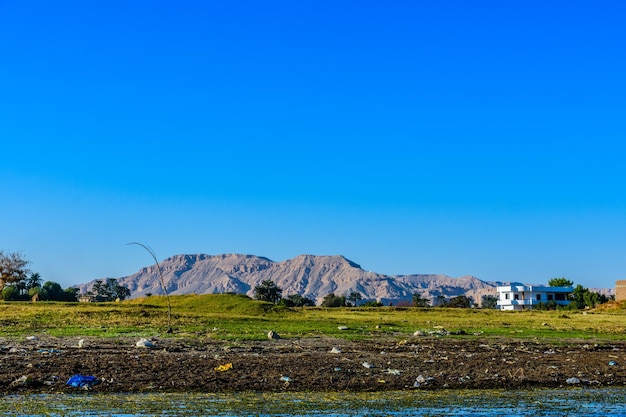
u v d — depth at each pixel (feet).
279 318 186.19
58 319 155.22
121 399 62.90
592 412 60.08
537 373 82.12
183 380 72.18
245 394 66.74
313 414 57.57
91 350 97.76
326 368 82.79
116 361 84.02
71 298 447.01
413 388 72.08
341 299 615.16
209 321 160.45
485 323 184.44
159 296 254.88
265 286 648.79
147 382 70.90
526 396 68.23
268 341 118.01
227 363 84.64
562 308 428.97
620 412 60.18
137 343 104.73
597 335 148.05
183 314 176.65
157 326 144.87
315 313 228.84
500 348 112.88
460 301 636.89
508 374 80.64
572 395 69.10
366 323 173.47
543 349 113.19
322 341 119.96
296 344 113.29
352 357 94.68
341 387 71.46
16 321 149.69
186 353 96.53
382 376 78.13
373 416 57.16
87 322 151.53
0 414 55.42
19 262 340.39
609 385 76.23
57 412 56.44
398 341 122.83
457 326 169.99
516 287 534.37
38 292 415.64
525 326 174.40
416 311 259.39
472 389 72.13
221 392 67.56
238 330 139.33
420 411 59.62
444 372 81.66
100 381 70.49
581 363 93.15
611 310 318.24
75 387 68.03
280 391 68.74
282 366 83.56
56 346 103.14
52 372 74.43
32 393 65.21
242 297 235.40
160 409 58.34
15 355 89.20
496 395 68.54
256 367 82.23
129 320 155.94
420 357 96.32
